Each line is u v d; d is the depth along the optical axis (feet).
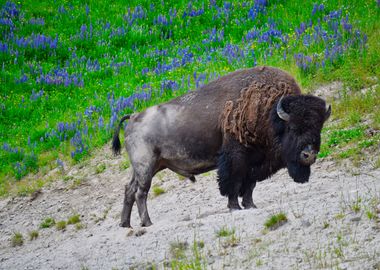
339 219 100.78
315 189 130.00
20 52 258.37
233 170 121.80
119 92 222.69
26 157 194.08
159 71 230.48
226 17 262.88
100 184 173.88
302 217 104.73
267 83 121.39
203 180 156.15
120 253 111.86
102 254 114.52
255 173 123.95
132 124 132.98
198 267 92.94
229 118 121.70
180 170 131.54
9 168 192.85
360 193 112.37
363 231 94.79
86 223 155.43
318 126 112.68
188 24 266.98
